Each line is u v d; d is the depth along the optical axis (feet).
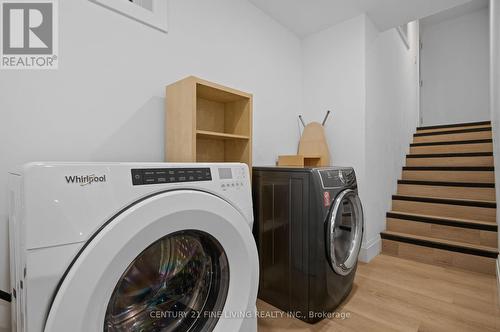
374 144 8.02
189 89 4.24
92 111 4.02
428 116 17.34
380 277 6.31
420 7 7.05
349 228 5.54
